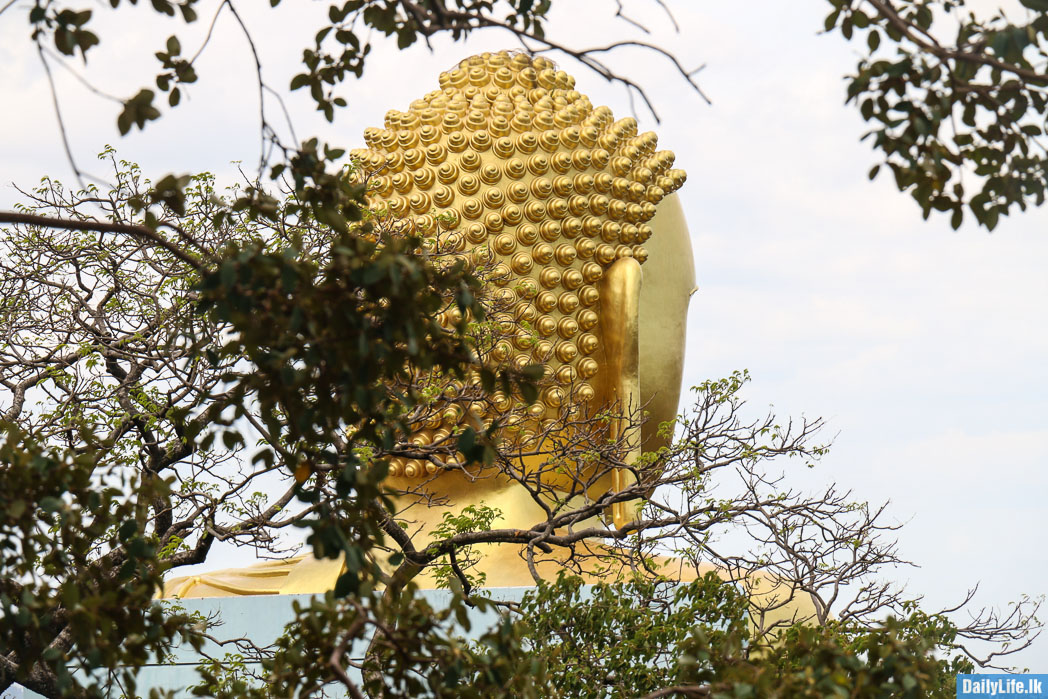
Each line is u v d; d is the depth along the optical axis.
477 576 36.53
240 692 18.06
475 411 34.50
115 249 32.44
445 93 40.09
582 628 26.14
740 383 30.94
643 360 41.19
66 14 15.77
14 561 16.00
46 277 33.44
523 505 38.72
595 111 39.94
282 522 30.94
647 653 25.36
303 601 36.38
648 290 41.34
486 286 32.66
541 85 40.16
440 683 16.48
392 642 16.05
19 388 33.38
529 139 38.16
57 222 16.28
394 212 37.41
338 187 17.38
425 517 38.00
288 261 14.78
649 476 32.84
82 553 17.38
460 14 16.30
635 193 39.31
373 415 16.28
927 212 14.89
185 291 29.56
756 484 31.09
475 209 37.44
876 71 14.37
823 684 15.65
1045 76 13.88
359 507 16.44
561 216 38.06
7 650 26.70
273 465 16.52
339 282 15.20
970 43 14.30
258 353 15.20
